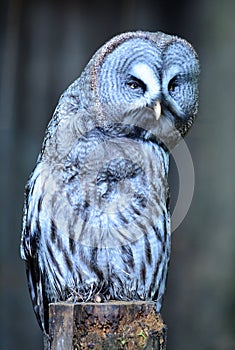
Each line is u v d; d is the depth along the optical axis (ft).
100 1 58.34
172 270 53.62
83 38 58.80
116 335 24.79
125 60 31.71
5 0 59.06
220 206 53.26
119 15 58.08
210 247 53.36
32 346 56.44
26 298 56.85
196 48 55.01
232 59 53.98
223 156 53.36
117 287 31.89
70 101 32.48
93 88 31.81
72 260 31.63
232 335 52.70
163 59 31.83
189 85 32.65
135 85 31.71
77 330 24.81
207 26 54.75
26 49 59.11
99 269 31.65
